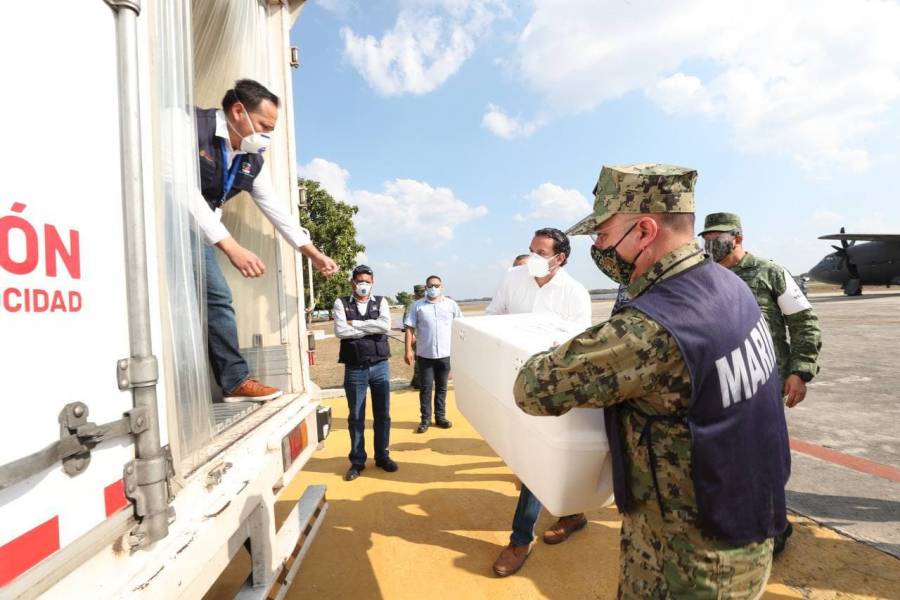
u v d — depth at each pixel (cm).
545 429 133
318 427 237
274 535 171
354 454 366
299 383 250
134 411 98
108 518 92
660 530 110
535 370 111
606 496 138
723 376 101
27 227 75
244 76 231
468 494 334
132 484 100
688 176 115
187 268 147
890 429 455
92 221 91
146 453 103
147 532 103
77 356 85
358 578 235
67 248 84
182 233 145
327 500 325
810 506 294
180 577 104
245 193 251
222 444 167
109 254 95
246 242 252
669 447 106
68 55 86
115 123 99
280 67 253
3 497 70
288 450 190
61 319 82
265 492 162
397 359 1095
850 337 1100
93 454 89
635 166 123
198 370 151
